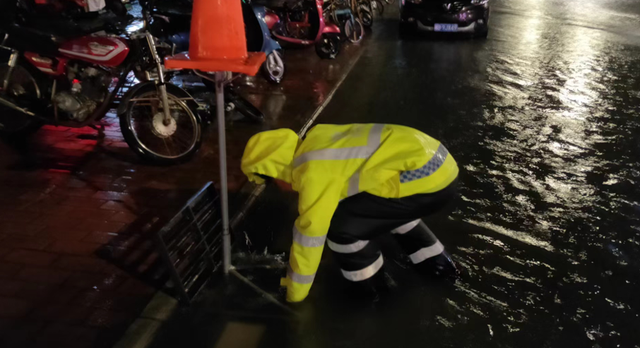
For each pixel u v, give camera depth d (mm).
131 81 5898
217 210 3139
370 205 2547
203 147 4754
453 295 3037
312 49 8820
